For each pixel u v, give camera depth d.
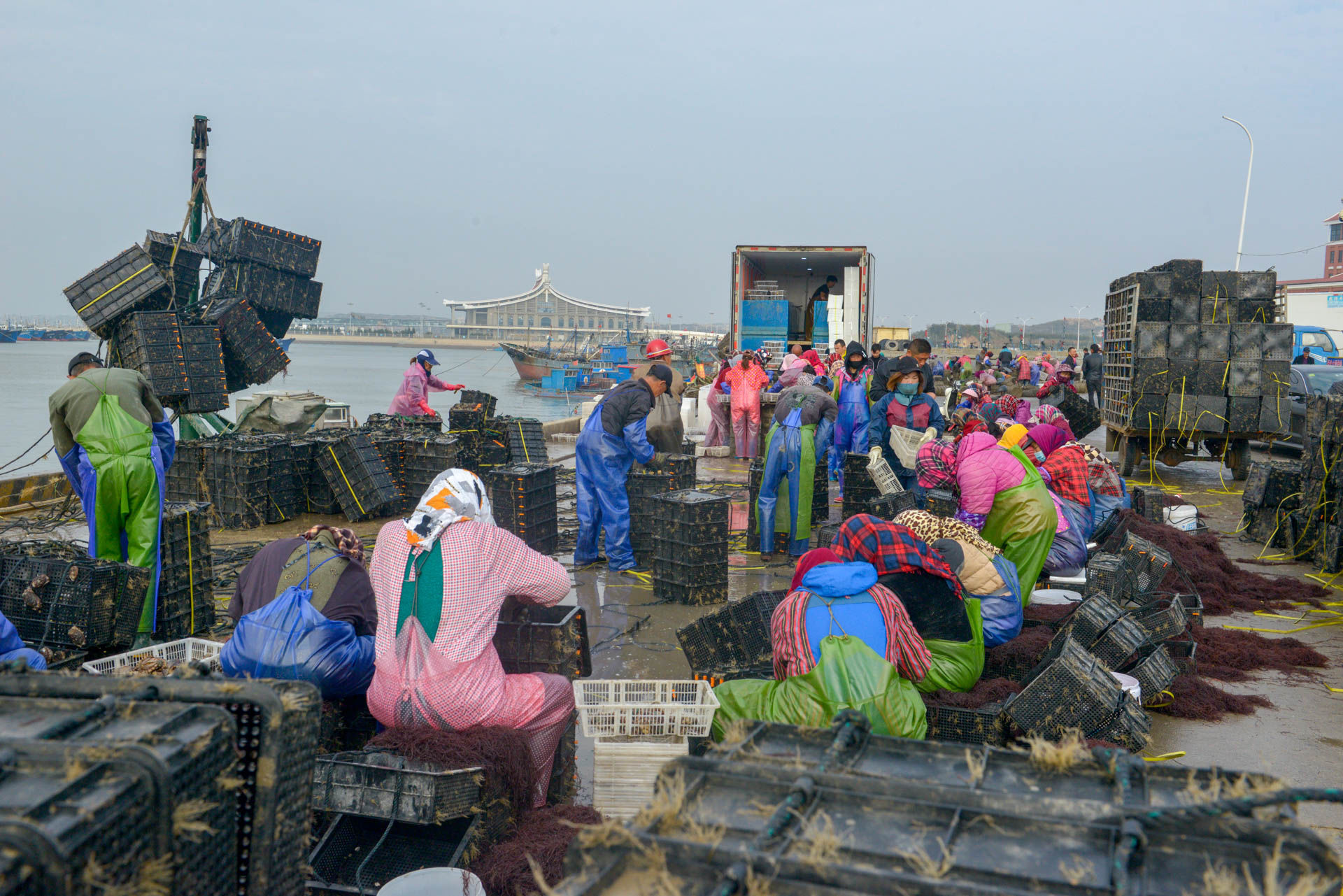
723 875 1.80
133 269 12.48
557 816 3.76
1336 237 102.88
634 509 8.64
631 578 8.23
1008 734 4.27
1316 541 8.80
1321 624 7.02
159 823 1.86
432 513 3.98
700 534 7.25
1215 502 12.45
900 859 1.86
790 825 2.01
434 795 3.37
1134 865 1.82
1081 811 2.00
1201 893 1.72
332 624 4.21
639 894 1.80
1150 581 6.54
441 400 51.09
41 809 1.64
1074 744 2.36
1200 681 5.48
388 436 11.28
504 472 8.61
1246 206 32.25
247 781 2.33
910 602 4.65
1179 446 14.15
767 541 8.91
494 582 3.98
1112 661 5.05
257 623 4.16
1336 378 15.91
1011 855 1.88
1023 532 6.15
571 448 17.92
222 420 14.57
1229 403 13.36
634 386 8.32
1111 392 15.23
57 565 5.34
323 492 10.90
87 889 1.65
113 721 2.08
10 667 2.44
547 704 3.98
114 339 12.78
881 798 2.09
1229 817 1.87
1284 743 4.81
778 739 2.58
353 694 4.34
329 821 3.60
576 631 4.78
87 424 5.90
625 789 3.70
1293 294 48.47
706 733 3.74
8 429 27.08
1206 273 13.55
